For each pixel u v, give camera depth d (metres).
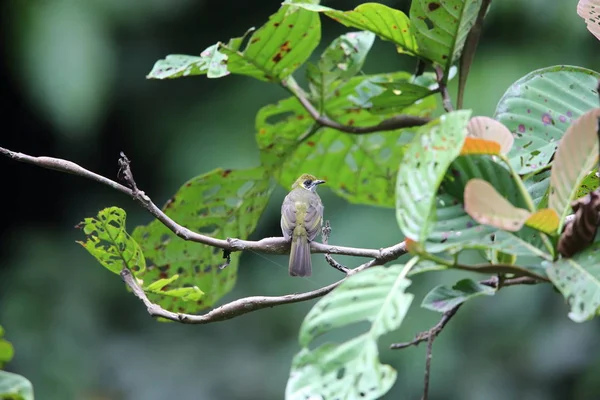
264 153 6.97
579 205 3.48
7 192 17.09
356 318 3.41
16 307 15.34
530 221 3.41
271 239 5.34
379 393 3.25
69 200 17.17
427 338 4.44
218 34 15.98
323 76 6.55
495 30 13.33
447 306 3.87
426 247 3.58
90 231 4.84
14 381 3.47
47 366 14.75
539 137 4.79
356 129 6.59
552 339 13.30
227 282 6.77
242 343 15.25
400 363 13.28
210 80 15.61
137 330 15.67
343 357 3.36
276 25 5.95
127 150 16.05
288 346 14.88
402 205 3.50
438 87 5.88
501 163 3.93
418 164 3.52
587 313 3.28
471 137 3.58
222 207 6.76
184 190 6.53
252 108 15.09
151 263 6.52
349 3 15.09
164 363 15.12
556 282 3.42
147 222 16.27
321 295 4.68
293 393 3.31
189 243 6.54
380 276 3.52
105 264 5.01
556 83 4.91
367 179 7.54
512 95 4.89
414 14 5.40
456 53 5.59
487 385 13.09
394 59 14.39
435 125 3.52
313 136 7.09
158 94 15.70
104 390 14.91
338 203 13.80
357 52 6.47
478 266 3.53
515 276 3.95
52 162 4.74
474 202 3.29
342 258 13.44
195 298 5.07
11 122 16.78
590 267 3.44
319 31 6.10
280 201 14.35
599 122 3.40
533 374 13.16
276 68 6.43
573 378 13.20
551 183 3.56
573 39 13.09
